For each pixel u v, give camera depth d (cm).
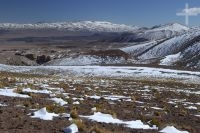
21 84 3653
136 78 8581
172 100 3603
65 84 4425
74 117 1834
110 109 2348
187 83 7581
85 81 5884
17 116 1731
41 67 10556
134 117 2130
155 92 4431
